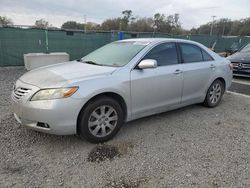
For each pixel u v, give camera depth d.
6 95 5.82
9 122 4.05
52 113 2.97
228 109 5.22
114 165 2.92
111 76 3.42
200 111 5.02
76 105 3.08
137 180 2.64
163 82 4.00
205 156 3.17
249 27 58.94
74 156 3.09
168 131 3.95
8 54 10.95
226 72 5.35
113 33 13.89
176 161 3.03
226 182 2.63
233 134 3.90
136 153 3.20
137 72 3.69
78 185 2.54
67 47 12.55
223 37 23.56
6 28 10.66
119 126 3.61
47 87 3.04
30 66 10.16
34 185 2.52
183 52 4.53
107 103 3.39
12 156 3.04
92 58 4.36
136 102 3.73
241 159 3.12
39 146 3.31
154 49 4.06
